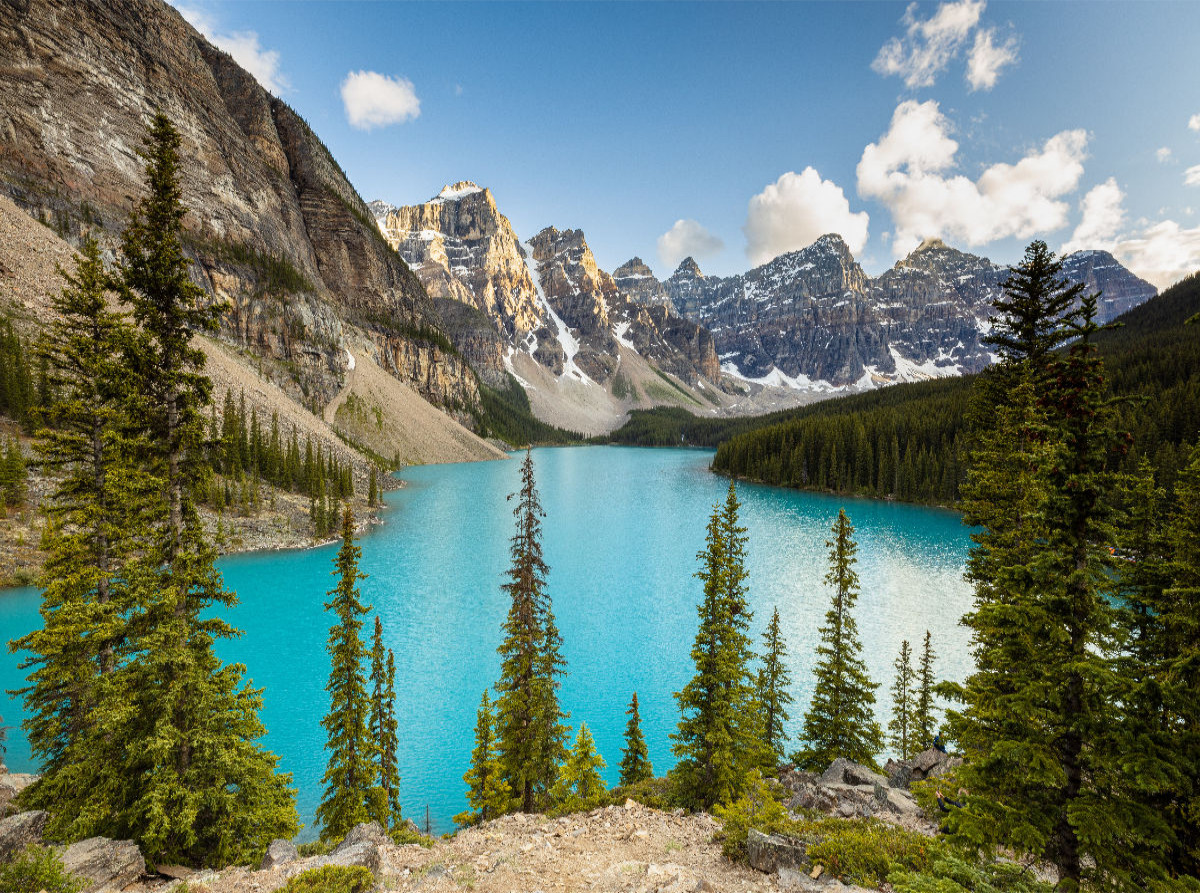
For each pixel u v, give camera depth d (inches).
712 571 807.7
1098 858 325.4
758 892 425.4
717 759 746.2
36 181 4333.2
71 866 483.2
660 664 1758.1
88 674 711.7
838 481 5364.2
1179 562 486.6
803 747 1291.8
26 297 2933.1
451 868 504.7
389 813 895.7
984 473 780.0
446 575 2662.4
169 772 594.6
